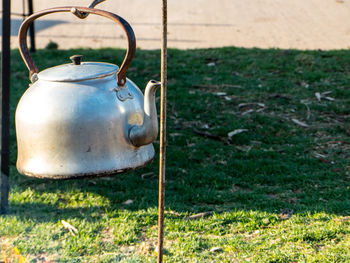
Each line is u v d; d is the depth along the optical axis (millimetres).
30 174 3135
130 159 3168
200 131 8273
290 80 10812
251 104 9453
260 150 7598
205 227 5391
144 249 4961
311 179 6672
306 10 20906
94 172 3051
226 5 22391
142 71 11484
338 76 11000
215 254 4852
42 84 3229
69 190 6363
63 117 3027
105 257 4770
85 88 3121
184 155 7367
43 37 16266
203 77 11062
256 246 4949
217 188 6480
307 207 5801
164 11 2963
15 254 4781
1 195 5648
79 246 4953
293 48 14516
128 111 3152
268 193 6352
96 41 15625
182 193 6305
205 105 9359
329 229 5164
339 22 18438
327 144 7840
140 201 6059
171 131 8242
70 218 5605
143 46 14828
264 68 11617
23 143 3184
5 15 5070
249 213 5633
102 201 6070
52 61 12273
